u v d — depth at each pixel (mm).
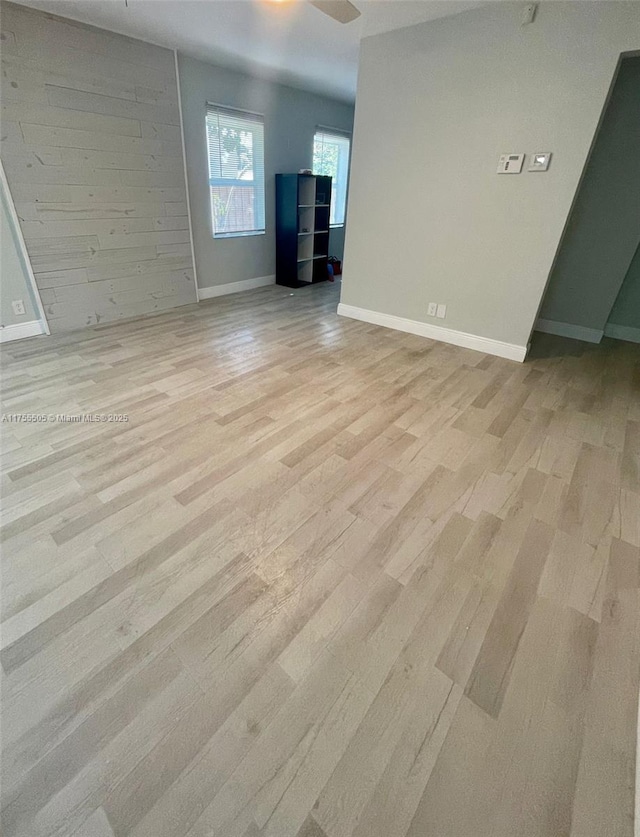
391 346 3436
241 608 1263
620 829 850
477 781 912
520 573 1414
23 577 1332
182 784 886
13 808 846
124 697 1035
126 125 3363
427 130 3037
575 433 2248
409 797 882
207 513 1615
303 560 1431
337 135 5609
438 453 2039
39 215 3074
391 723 1006
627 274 3619
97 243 3477
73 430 2121
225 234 4629
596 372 3047
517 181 2791
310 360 3100
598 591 1357
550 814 867
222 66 3889
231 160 4359
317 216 5383
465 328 3416
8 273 3096
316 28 2947
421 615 1265
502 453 2059
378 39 3027
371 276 3842
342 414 2361
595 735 997
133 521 1564
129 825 826
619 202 3273
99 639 1162
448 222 3197
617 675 1123
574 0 2264
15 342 3232
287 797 873
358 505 1686
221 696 1045
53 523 1542
